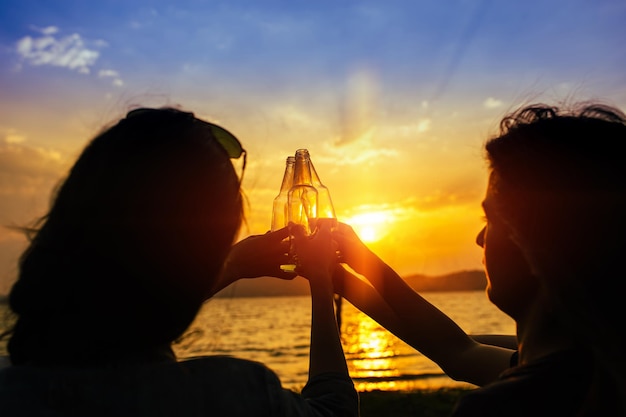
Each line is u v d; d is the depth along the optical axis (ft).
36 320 3.50
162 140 3.73
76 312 3.47
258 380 3.76
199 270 3.73
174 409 3.45
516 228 3.53
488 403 3.41
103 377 3.44
